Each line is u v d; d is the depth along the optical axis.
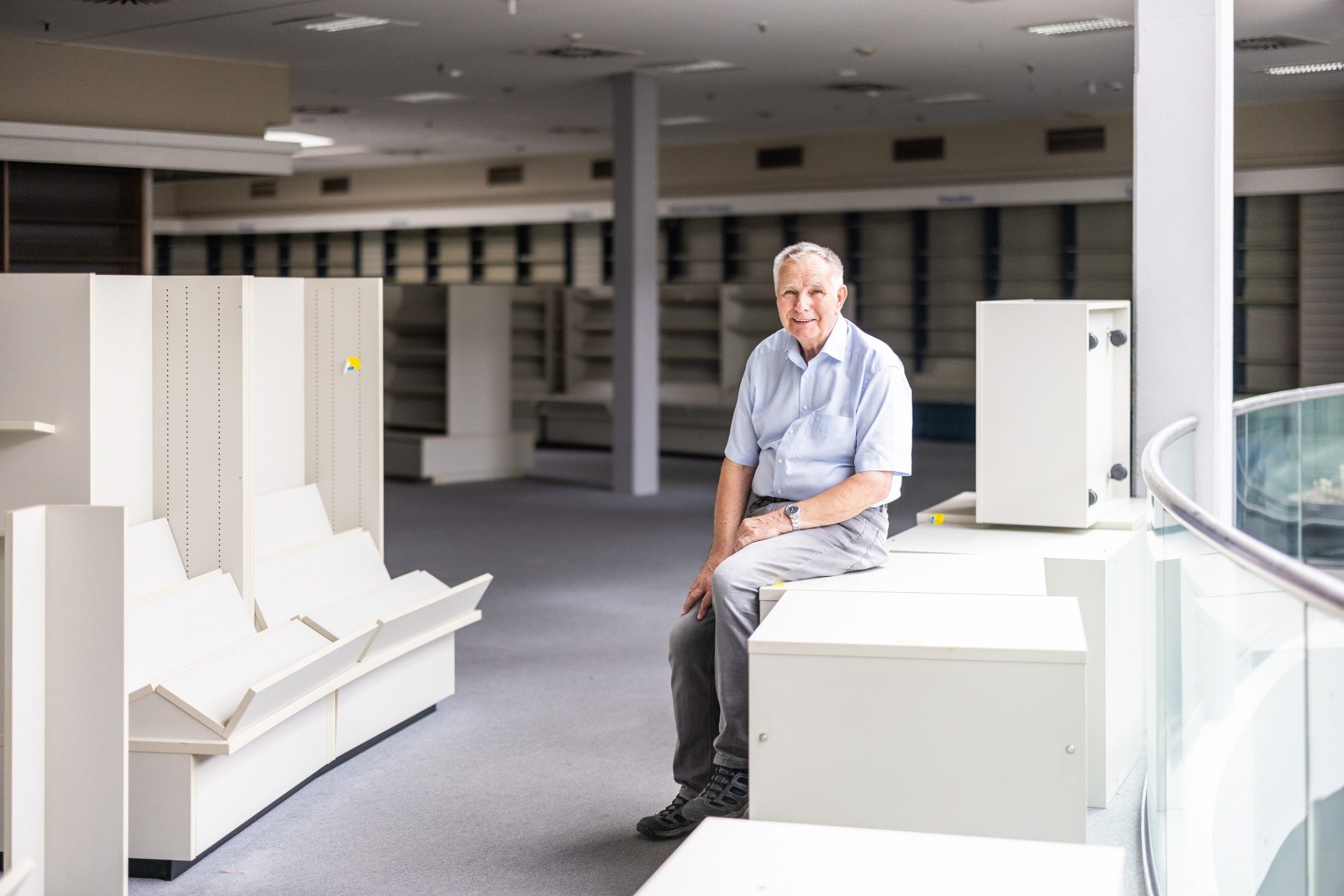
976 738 2.58
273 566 4.48
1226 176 5.13
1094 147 14.87
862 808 2.65
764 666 2.67
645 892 1.95
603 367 16.36
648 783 4.18
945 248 16.73
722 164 17.41
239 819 3.69
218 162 10.89
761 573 3.37
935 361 17.00
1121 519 4.36
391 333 13.88
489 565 8.37
